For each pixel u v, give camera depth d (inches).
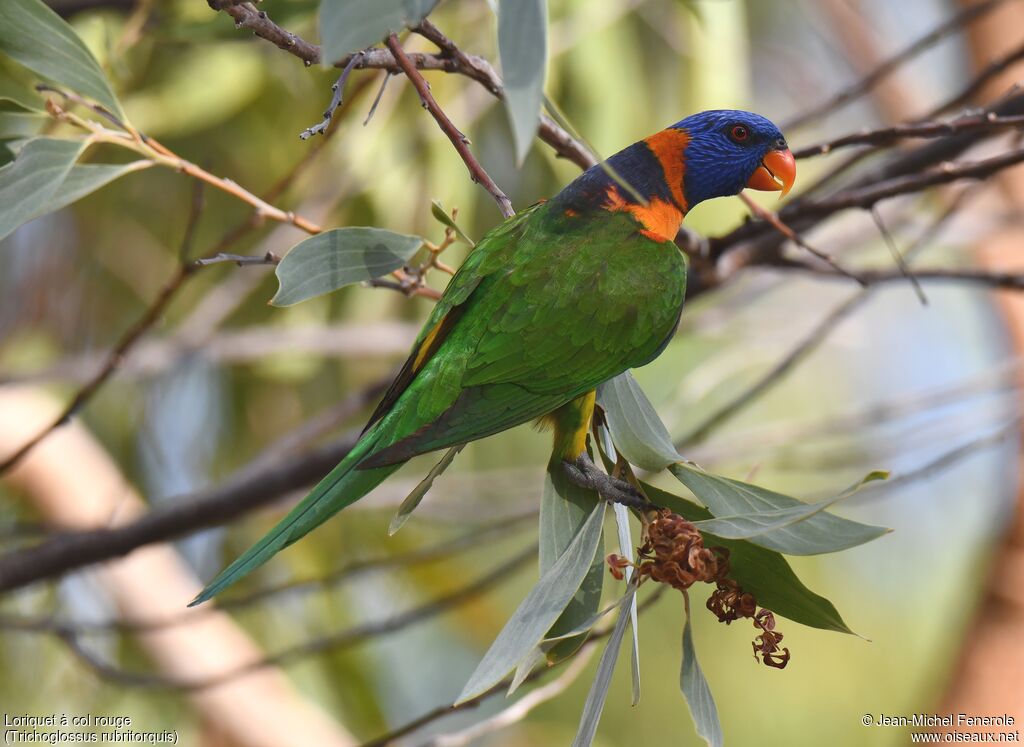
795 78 468.4
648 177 221.1
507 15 114.7
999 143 354.0
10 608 358.3
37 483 348.8
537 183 354.0
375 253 183.8
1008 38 401.7
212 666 358.6
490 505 340.2
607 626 236.8
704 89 329.7
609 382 185.5
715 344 444.1
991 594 402.9
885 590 521.0
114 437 387.5
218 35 249.6
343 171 330.3
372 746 212.4
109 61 252.1
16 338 377.7
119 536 273.0
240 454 386.9
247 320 380.2
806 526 145.4
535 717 464.8
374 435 180.7
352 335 344.2
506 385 184.1
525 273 191.6
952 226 386.0
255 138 351.9
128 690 357.4
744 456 334.6
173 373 386.0
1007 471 407.5
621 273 193.2
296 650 268.4
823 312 458.3
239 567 165.3
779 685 469.1
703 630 467.2
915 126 209.9
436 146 323.9
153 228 371.9
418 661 506.0
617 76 328.2
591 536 164.1
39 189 173.8
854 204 234.8
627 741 453.7
